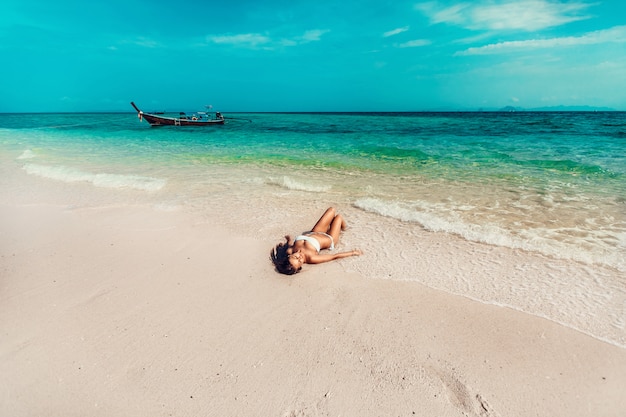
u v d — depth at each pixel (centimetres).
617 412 270
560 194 804
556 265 486
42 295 431
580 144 1600
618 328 357
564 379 299
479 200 775
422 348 338
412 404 279
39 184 952
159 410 279
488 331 358
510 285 441
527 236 579
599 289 427
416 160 1295
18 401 287
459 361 321
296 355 333
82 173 1051
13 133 2645
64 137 2323
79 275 479
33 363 325
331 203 779
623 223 624
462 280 456
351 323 377
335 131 2730
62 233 617
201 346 347
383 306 405
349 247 564
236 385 301
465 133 2308
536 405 277
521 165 1141
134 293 437
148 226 650
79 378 309
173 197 834
